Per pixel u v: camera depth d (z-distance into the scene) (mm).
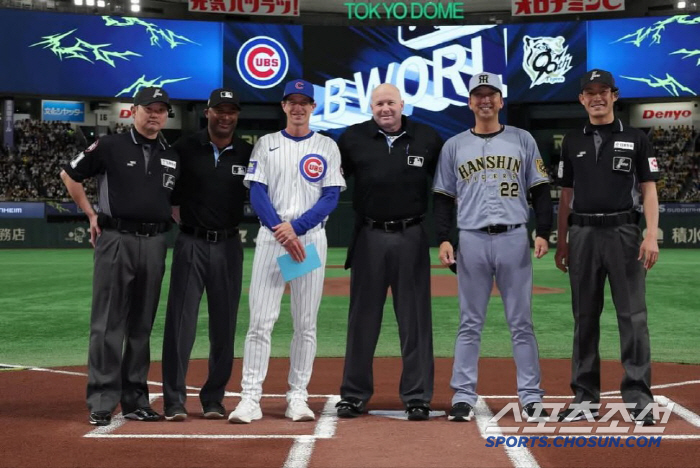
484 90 5293
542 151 35125
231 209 5344
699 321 11023
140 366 5281
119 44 32781
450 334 9961
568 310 12258
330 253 28500
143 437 4695
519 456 4250
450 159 5449
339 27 32438
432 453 4316
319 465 4078
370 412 5465
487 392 6215
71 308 12555
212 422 5148
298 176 5234
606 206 5109
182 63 33000
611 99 5160
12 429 4922
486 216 5277
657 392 6105
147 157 5238
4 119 35125
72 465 4090
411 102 32344
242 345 9031
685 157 35000
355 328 5402
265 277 5215
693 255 25641
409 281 5363
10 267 21156
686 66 31594
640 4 34344
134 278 5246
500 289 5352
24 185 35156
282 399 5980
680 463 4094
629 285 5113
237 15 35844
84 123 36906
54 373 7152
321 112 32750
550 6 32188
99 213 5301
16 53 32188
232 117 5250
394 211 5336
